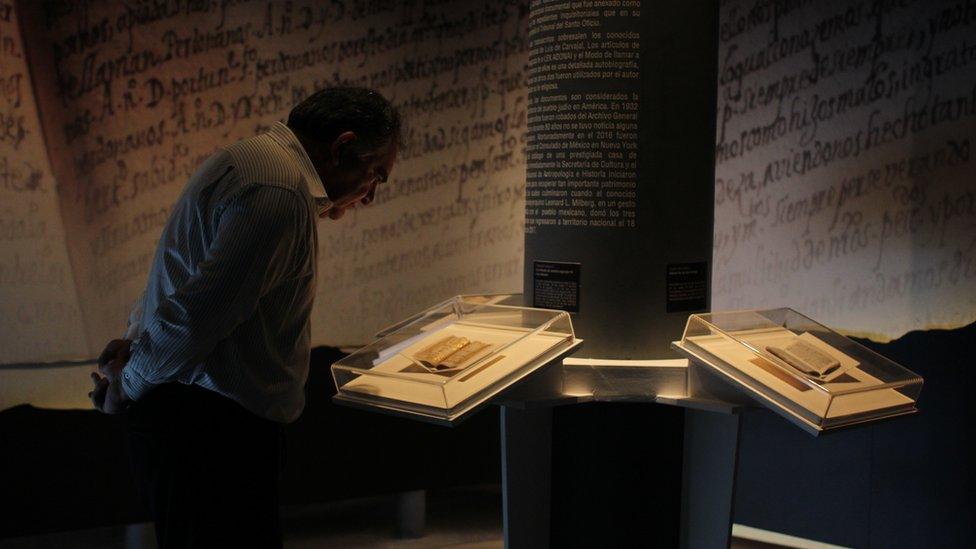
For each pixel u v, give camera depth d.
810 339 2.26
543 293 2.38
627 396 2.23
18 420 3.18
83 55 3.20
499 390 1.99
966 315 3.29
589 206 2.30
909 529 3.40
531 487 2.38
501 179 3.80
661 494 2.38
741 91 3.60
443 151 3.70
